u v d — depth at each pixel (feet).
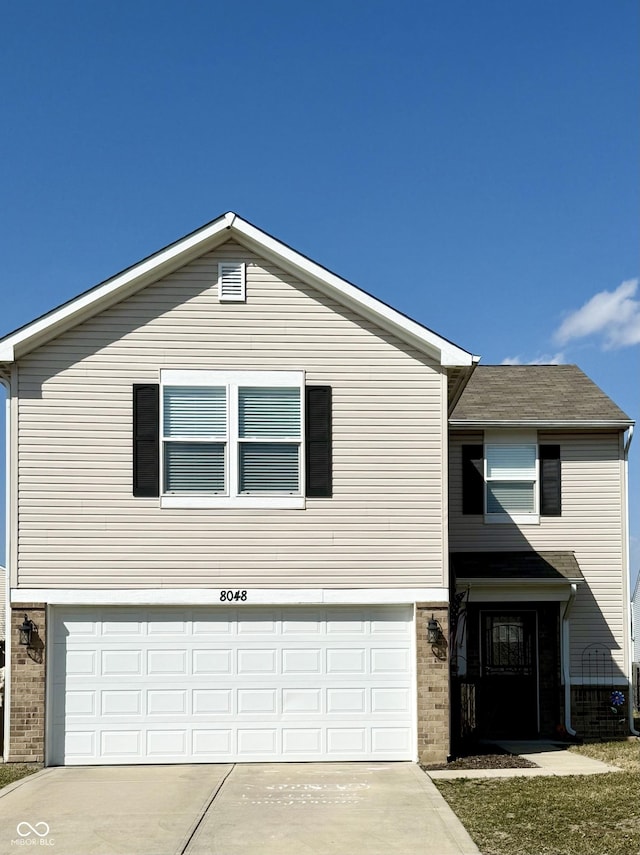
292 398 47.34
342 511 46.75
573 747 52.54
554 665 59.57
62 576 45.57
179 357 47.06
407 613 46.85
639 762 46.06
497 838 31.09
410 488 47.03
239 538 46.32
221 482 46.62
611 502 62.18
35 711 44.80
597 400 64.95
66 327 46.70
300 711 46.11
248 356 47.32
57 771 43.60
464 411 63.26
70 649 45.78
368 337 47.73
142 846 30.78
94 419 46.42
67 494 46.01
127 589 45.73
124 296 47.14
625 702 59.72
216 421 46.88
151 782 40.98
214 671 46.14
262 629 46.47
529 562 59.72
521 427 61.93
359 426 47.26
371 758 45.93
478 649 59.62
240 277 47.67
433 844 30.55
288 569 46.32
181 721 45.80
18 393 46.24
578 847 29.91
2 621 104.42
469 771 43.34
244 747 45.83
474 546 62.03
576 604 61.16
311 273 47.01
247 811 35.32
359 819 33.91
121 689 45.75
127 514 46.09
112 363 46.80
